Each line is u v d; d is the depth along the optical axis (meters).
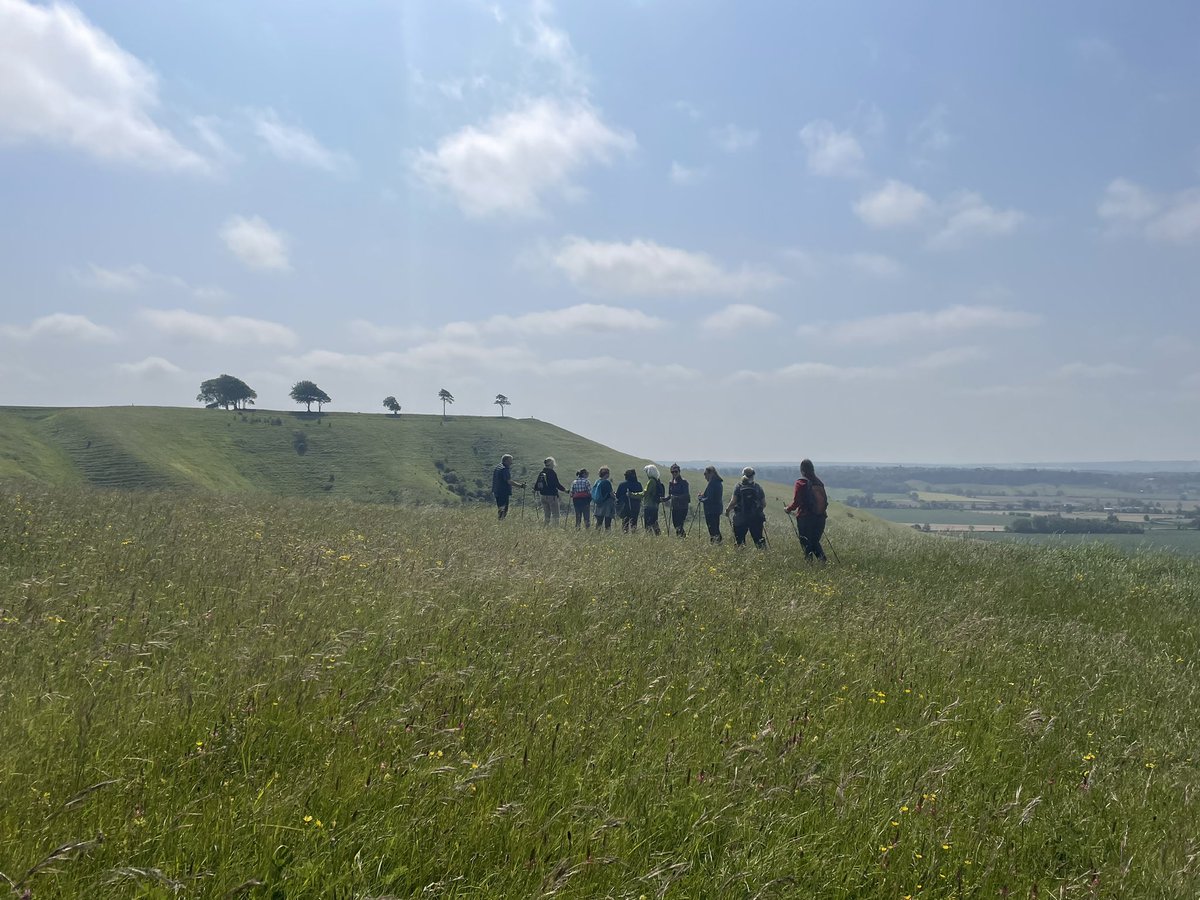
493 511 25.64
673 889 3.87
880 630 9.86
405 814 4.13
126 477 111.19
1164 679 9.23
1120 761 6.37
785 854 4.28
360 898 3.39
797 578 13.91
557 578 10.73
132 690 5.40
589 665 7.15
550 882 3.67
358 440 146.75
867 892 4.16
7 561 9.87
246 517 16.53
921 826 4.77
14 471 100.69
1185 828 5.26
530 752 5.07
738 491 18.98
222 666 5.96
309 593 8.75
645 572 12.42
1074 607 13.88
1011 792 5.59
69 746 4.45
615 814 4.48
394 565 11.15
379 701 5.70
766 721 6.23
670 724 5.94
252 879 3.37
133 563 9.87
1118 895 4.36
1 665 5.68
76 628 6.81
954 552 20.16
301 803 4.11
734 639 8.80
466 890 3.68
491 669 6.72
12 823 3.65
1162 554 21.47
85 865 3.42
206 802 4.06
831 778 5.25
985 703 7.43
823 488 17.27
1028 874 4.54
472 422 162.12
